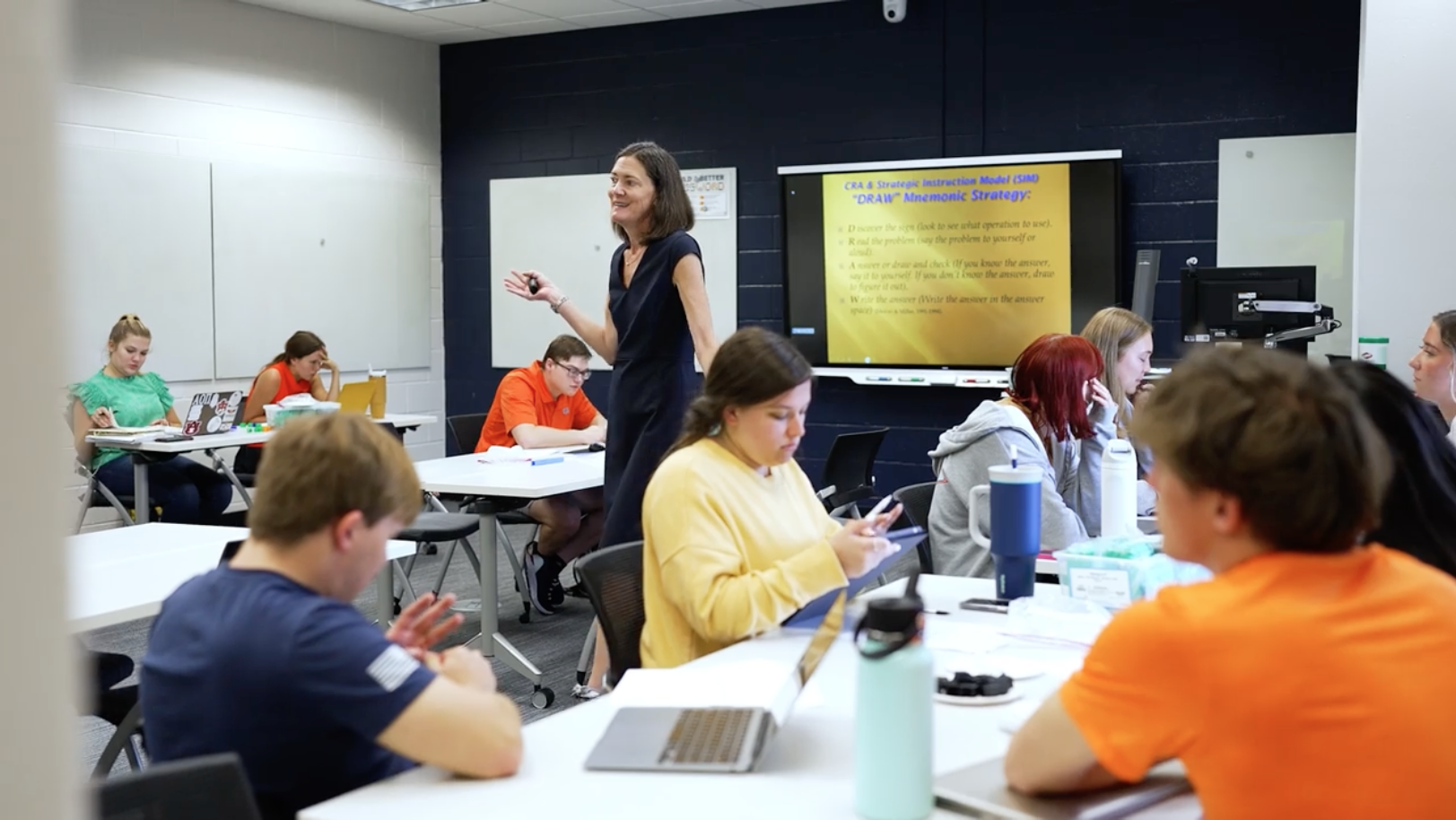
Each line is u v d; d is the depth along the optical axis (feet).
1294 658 3.49
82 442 18.45
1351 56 18.83
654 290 10.30
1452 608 3.70
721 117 23.43
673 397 10.44
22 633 1.07
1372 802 3.42
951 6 21.36
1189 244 20.06
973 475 9.14
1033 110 20.93
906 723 4.04
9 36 1.04
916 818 4.06
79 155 19.90
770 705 4.83
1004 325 21.07
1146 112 20.17
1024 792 4.14
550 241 25.25
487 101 25.80
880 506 7.02
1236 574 3.71
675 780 4.47
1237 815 3.56
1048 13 20.72
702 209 23.62
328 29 23.97
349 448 4.79
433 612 5.26
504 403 17.39
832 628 4.87
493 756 4.47
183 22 21.48
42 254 1.06
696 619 6.45
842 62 22.29
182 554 9.58
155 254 21.08
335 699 4.47
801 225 22.41
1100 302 20.35
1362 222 15.02
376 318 25.09
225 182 22.15
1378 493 3.65
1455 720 3.51
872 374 22.02
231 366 22.40
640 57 24.13
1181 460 3.71
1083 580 6.87
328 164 24.07
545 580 16.40
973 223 21.07
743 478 6.93
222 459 20.99
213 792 3.66
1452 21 14.55
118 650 15.05
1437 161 14.69
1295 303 15.90
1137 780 3.95
